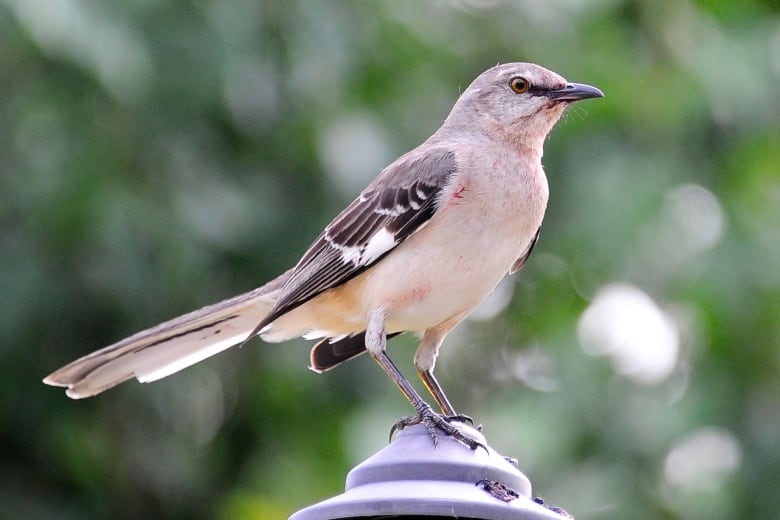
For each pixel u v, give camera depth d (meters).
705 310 12.08
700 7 13.27
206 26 11.19
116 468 11.96
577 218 12.41
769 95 12.86
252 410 12.27
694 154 12.92
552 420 11.84
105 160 10.96
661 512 11.62
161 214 11.11
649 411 11.89
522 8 12.85
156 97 11.12
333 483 11.84
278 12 11.62
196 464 12.16
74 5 10.28
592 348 12.43
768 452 11.76
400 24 12.35
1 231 11.16
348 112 11.96
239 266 11.77
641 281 12.38
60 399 11.78
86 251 11.13
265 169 11.84
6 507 11.70
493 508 5.98
